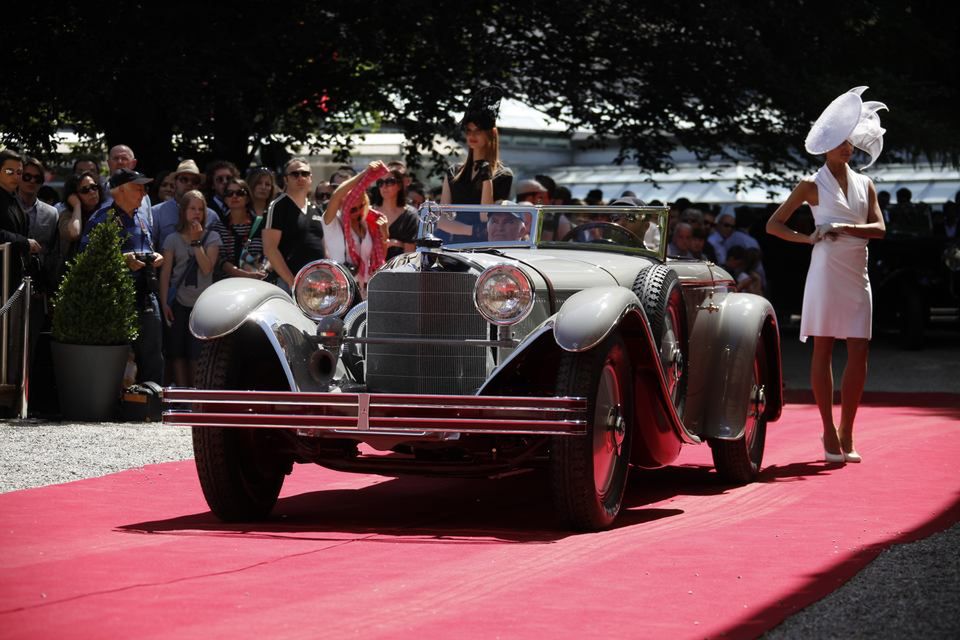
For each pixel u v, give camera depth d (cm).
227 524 627
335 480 798
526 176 3544
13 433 934
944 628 423
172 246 1095
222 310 625
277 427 593
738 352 776
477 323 641
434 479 810
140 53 1532
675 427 676
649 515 675
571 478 591
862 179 865
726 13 1906
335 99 1884
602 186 3547
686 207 1773
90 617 421
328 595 462
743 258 1538
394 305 650
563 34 1947
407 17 1700
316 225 952
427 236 732
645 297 668
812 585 486
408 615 433
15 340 1038
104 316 1035
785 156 2136
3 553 529
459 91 1789
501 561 530
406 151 2050
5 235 1030
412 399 583
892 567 521
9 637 394
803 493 743
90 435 936
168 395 605
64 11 1579
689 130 2091
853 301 854
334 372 646
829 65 2091
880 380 1540
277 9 1703
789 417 1184
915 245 1947
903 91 2067
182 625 414
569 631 414
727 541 582
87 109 1544
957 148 2106
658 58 1938
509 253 711
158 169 1752
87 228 1091
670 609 447
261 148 1936
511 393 641
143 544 556
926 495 725
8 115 1667
